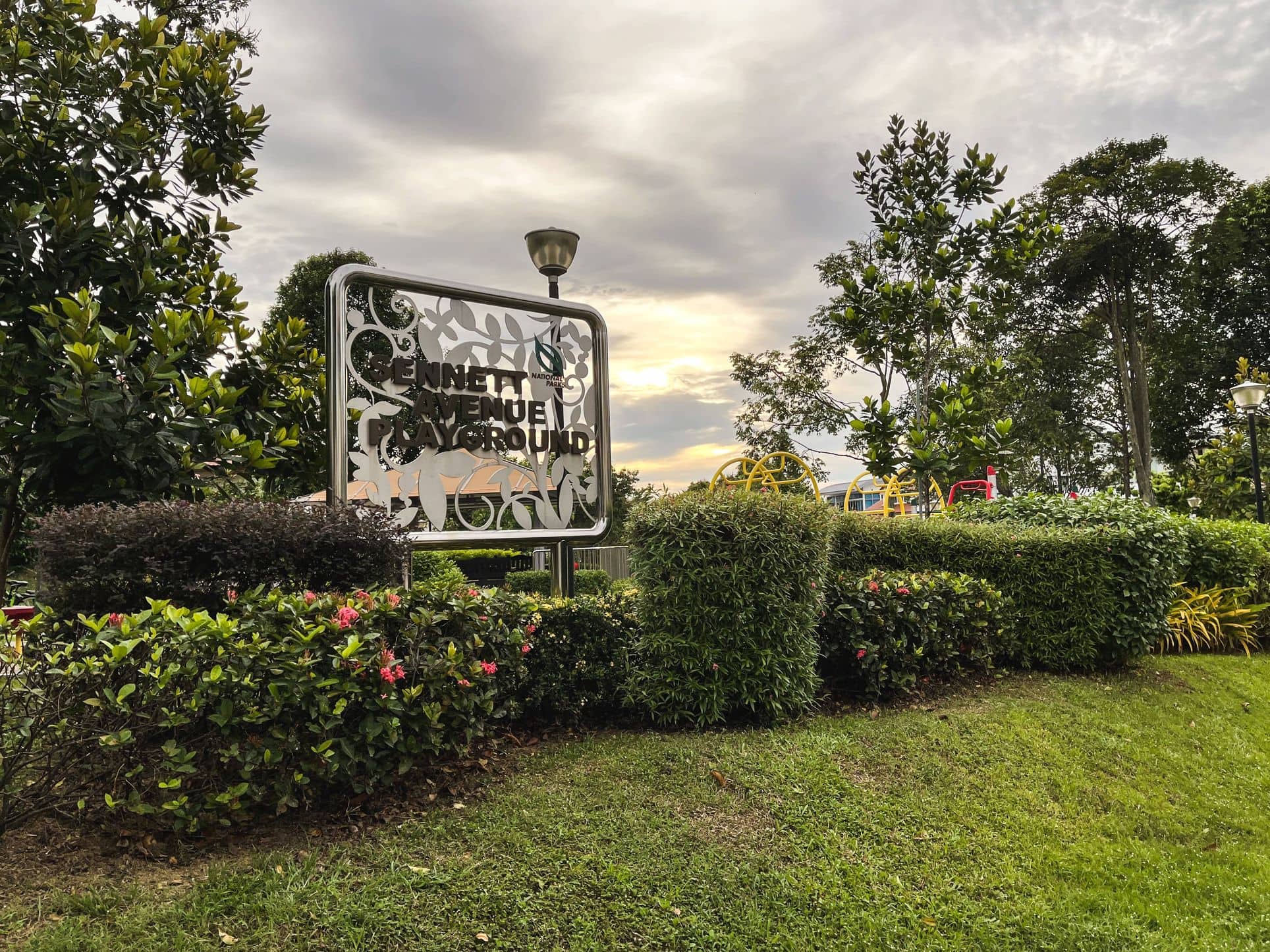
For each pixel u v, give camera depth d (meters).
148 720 2.82
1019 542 7.11
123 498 4.89
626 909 2.78
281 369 6.29
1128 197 30.91
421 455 6.24
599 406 7.29
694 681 4.71
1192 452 31.59
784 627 4.89
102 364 4.71
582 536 7.01
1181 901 3.32
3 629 2.99
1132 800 4.31
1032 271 31.81
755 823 3.53
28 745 2.71
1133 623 6.88
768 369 20.05
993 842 3.62
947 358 16.95
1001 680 6.55
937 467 8.17
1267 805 4.58
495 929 2.57
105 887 2.58
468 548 6.60
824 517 5.19
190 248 6.22
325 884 2.69
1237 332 30.92
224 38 6.81
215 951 2.29
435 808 3.42
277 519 4.13
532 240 7.17
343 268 5.76
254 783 3.04
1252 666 8.23
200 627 2.93
